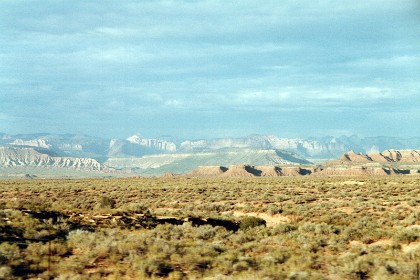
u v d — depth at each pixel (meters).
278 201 81.06
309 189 116.69
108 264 27.06
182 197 88.94
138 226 45.62
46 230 36.25
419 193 92.62
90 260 27.31
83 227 40.78
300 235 39.81
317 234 42.28
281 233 44.59
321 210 63.22
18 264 25.66
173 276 24.52
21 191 97.94
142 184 145.62
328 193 99.94
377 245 35.97
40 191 98.50
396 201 74.75
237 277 24.31
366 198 83.06
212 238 40.44
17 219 39.81
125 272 25.31
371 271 26.55
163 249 30.58
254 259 29.70
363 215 57.50
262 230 46.41
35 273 24.48
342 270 26.16
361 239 39.69
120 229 42.66
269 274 24.69
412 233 40.78
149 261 26.31
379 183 140.25
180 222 51.34
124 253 29.22
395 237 39.62
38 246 29.97
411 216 52.97
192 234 40.34
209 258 28.81
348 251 33.72
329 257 30.50
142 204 74.94
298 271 25.86
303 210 63.59
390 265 27.22
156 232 39.53
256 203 77.25
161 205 74.56
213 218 55.75
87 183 153.25
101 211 51.84
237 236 39.66
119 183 154.75
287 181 175.75
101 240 32.44
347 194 90.94
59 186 122.25
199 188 115.00
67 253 29.80
